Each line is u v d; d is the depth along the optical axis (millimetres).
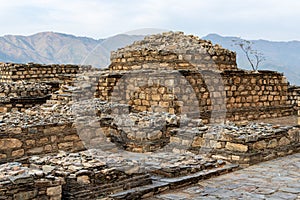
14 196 5270
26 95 15852
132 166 6824
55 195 5672
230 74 16906
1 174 5531
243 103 17484
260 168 8461
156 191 6738
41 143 8805
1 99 14539
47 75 21641
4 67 21078
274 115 18469
